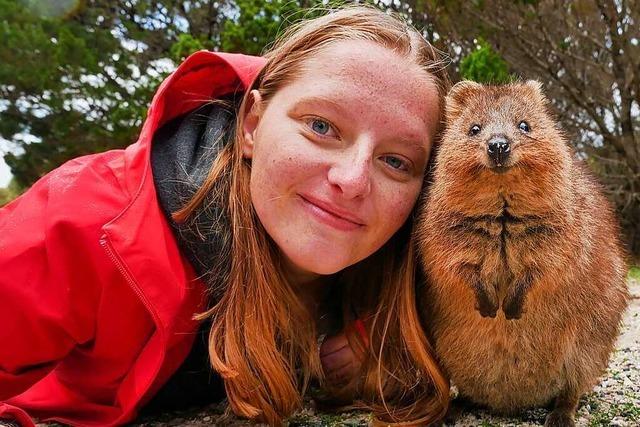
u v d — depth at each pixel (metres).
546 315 0.54
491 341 0.55
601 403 0.64
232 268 0.54
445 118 0.57
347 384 0.62
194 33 2.96
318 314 0.66
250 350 0.54
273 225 0.51
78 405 0.59
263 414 0.56
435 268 0.54
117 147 2.37
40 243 0.51
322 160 0.49
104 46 2.65
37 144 2.50
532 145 0.52
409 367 0.60
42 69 2.43
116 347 0.54
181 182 0.54
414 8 2.44
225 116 0.60
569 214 0.52
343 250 0.51
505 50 2.51
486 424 0.59
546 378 0.57
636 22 2.39
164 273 0.51
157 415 0.63
